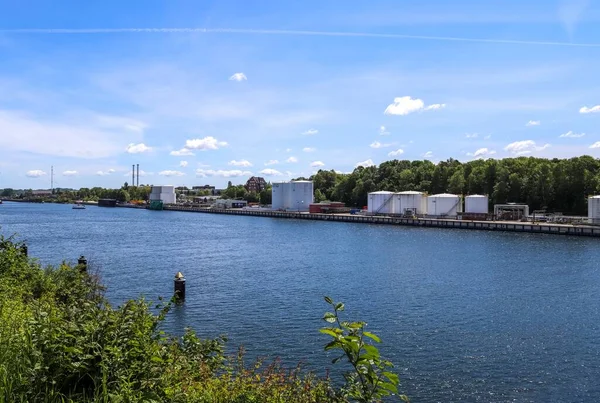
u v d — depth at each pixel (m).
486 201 127.25
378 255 64.75
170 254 65.06
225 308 32.91
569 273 48.78
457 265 54.69
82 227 116.31
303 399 10.85
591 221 102.25
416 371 21.62
